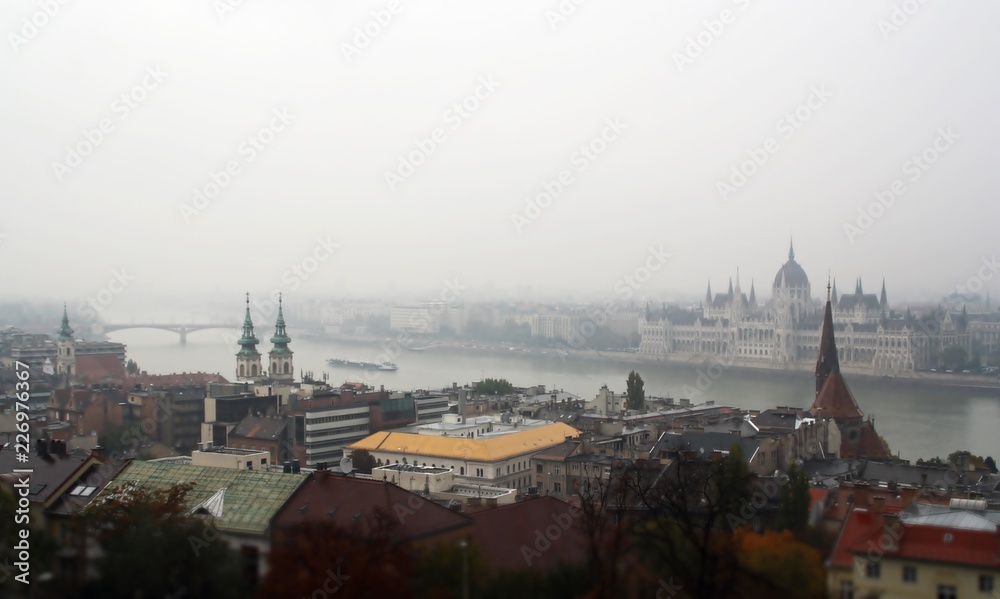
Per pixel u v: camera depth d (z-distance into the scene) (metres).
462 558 82.56
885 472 182.25
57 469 123.50
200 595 84.62
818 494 126.94
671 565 86.25
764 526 111.69
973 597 80.00
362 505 102.38
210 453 165.12
